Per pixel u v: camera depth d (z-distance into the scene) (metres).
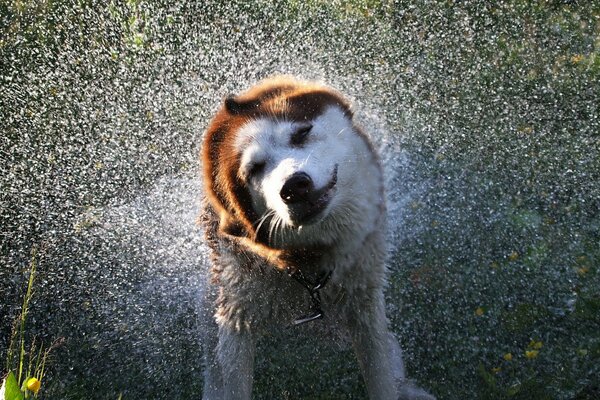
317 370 1.52
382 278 1.39
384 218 1.41
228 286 1.38
